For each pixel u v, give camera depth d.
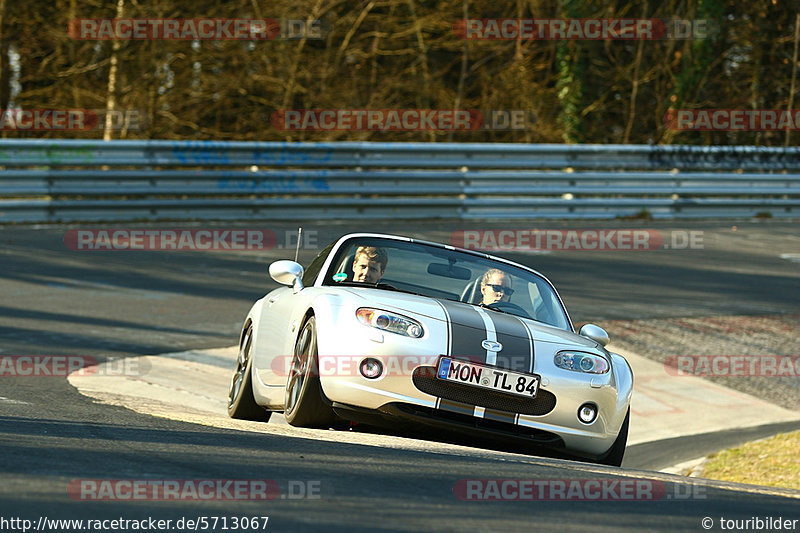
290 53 91.69
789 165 82.56
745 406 36.62
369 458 16.34
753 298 53.50
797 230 76.88
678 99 101.00
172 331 39.41
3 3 84.69
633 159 76.88
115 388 29.16
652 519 13.68
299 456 15.99
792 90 104.69
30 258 51.06
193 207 63.91
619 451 21.58
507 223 70.94
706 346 43.62
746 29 104.38
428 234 64.31
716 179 79.19
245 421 21.78
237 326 41.25
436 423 19.73
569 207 74.25
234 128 93.44
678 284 55.66
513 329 21.00
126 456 15.02
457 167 71.56
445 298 23.03
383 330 19.98
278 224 64.94
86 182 61.06
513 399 20.03
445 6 97.12
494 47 99.00
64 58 87.19
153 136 88.81
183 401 28.92
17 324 38.12
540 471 16.75
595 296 51.09
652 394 37.09
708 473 28.28
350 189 68.06
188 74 89.94
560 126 100.31
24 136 87.50
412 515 12.49
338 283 23.14
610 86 101.44
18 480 12.86
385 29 95.62
